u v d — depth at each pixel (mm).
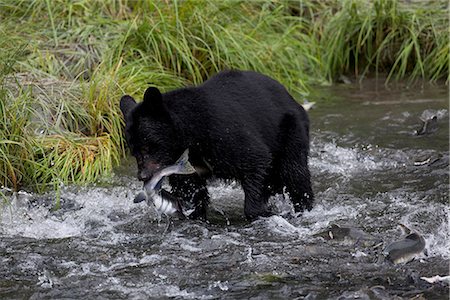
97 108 16734
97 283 11023
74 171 15344
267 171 13203
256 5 22750
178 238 12633
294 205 13625
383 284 10789
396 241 11688
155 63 18969
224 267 11438
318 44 23000
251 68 20141
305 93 20906
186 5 19828
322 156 16562
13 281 11164
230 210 14102
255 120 12859
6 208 13844
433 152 16516
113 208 14023
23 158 14938
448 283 10711
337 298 10336
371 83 22297
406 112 19250
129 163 16234
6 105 15328
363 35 22969
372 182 15086
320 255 11750
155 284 10945
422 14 23078
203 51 19688
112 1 20828
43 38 19406
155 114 12164
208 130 12422
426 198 14078
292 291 10617
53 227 13211
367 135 17781
